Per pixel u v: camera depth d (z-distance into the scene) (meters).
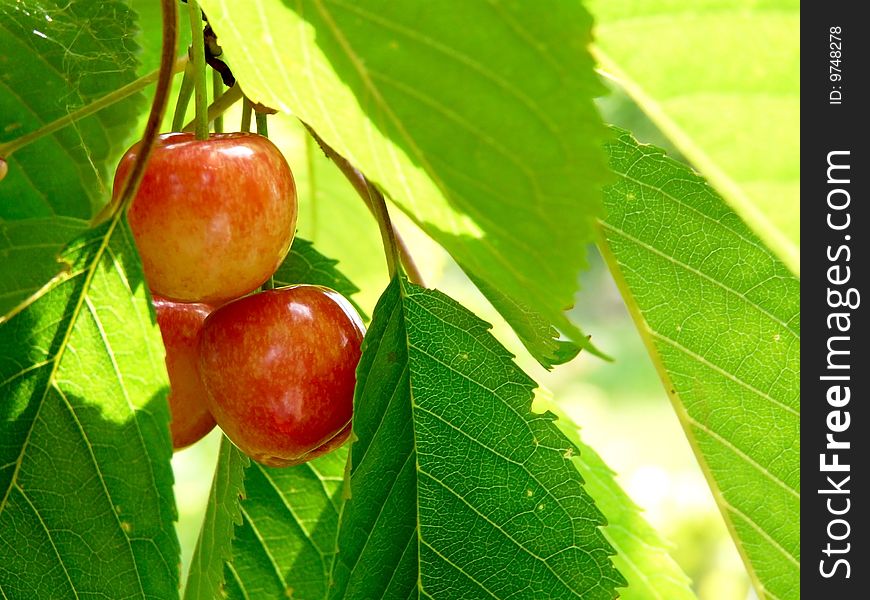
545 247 0.25
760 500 0.31
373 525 0.29
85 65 0.32
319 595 0.31
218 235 0.27
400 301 0.29
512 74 0.24
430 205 0.25
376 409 0.29
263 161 0.28
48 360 0.27
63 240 0.31
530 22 0.24
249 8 0.25
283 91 0.26
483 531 0.29
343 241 0.44
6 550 0.27
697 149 0.25
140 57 0.33
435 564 0.29
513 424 0.29
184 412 0.30
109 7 0.31
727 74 0.24
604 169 0.24
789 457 0.31
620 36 0.24
